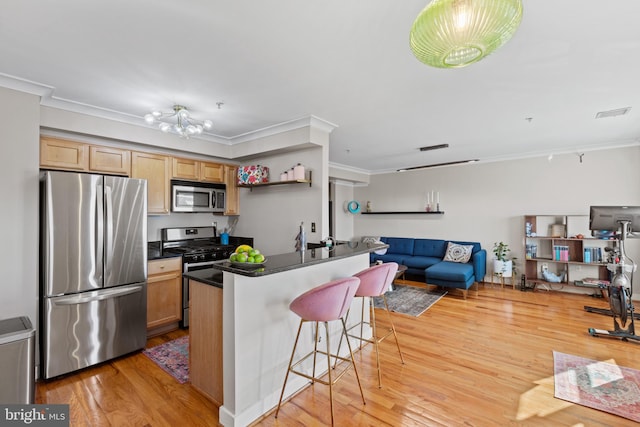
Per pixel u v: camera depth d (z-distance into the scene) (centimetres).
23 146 231
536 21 159
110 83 233
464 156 528
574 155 473
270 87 241
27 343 183
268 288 198
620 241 330
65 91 246
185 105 279
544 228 496
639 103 277
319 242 341
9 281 223
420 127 353
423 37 111
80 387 221
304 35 171
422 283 558
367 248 280
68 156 283
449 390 215
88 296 250
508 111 300
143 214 288
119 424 181
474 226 570
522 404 199
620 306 309
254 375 187
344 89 246
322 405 199
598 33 170
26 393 182
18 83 226
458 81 232
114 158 315
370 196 723
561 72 218
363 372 241
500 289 511
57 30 165
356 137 398
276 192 390
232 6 146
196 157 394
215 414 189
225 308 182
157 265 314
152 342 304
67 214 242
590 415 188
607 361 257
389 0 142
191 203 377
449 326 342
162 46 182
